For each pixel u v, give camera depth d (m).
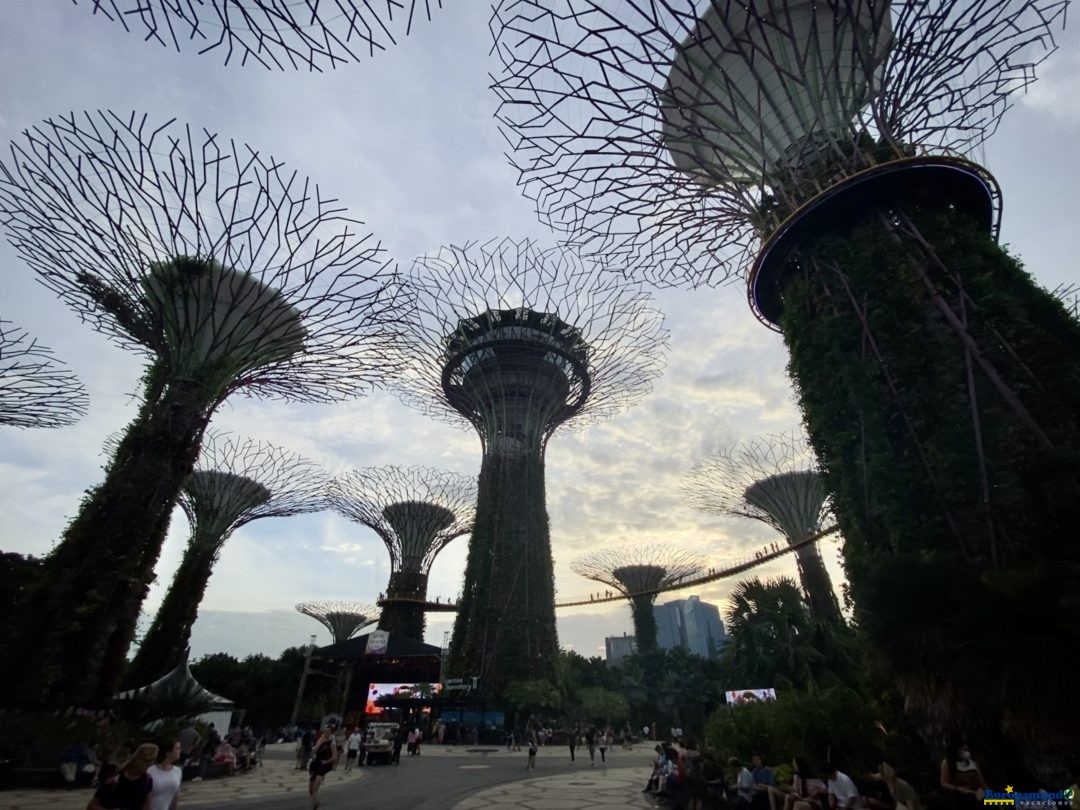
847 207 13.09
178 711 19.09
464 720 37.38
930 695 6.70
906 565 7.02
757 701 14.09
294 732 44.66
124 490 17.12
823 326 12.25
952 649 6.45
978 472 9.26
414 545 50.34
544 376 47.31
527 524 44.72
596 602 58.34
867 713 9.79
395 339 22.73
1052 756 6.09
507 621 41.41
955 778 6.68
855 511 10.41
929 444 9.88
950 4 11.73
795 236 13.69
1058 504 8.31
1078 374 9.45
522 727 36.81
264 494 40.53
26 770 12.14
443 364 39.06
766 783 9.43
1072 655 5.35
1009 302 10.51
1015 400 9.53
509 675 39.56
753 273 14.42
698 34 11.98
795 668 25.95
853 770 9.38
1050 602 5.53
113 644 17.25
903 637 6.84
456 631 43.50
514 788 15.70
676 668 50.25
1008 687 5.69
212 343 19.80
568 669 49.22
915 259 11.70
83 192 16.14
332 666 55.72
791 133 14.78
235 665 57.16
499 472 45.88
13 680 14.09
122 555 16.34
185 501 38.06
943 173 12.45
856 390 11.07
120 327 20.42
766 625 28.22
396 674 48.69
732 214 15.69
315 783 10.98
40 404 23.03
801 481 40.09
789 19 12.77
